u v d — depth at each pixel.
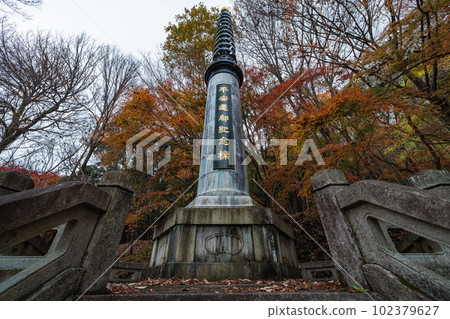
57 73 11.78
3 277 2.67
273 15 9.39
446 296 1.93
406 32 5.78
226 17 12.19
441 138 6.17
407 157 7.65
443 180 3.33
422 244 4.02
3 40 10.40
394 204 2.37
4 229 1.79
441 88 6.03
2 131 10.11
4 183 3.83
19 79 10.60
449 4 5.12
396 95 5.95
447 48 5.16
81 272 2.55
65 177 12.73
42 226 2.19
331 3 7.66
